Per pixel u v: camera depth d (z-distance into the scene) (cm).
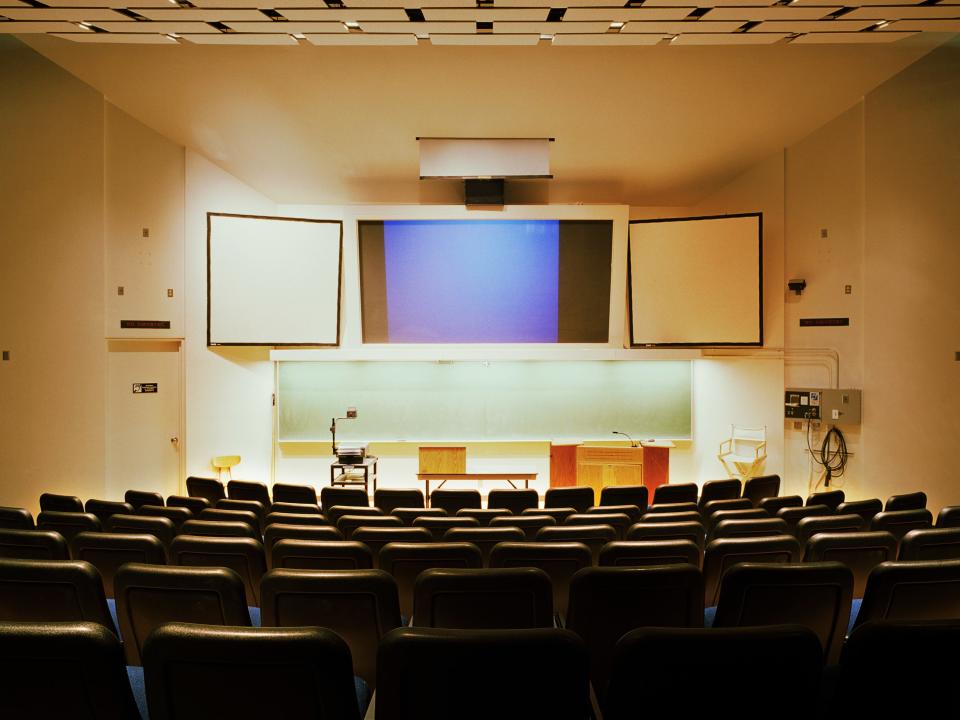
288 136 874
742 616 236
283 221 930
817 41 604
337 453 866
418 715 141
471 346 991
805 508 502
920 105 795
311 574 232
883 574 227
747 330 947
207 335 926
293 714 143
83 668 137
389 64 744
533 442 1045
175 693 144
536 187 1005
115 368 858
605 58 738
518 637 136
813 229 905
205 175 923
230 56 736
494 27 569
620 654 138
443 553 321
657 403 1043
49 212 805
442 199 1009
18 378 793
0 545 333
